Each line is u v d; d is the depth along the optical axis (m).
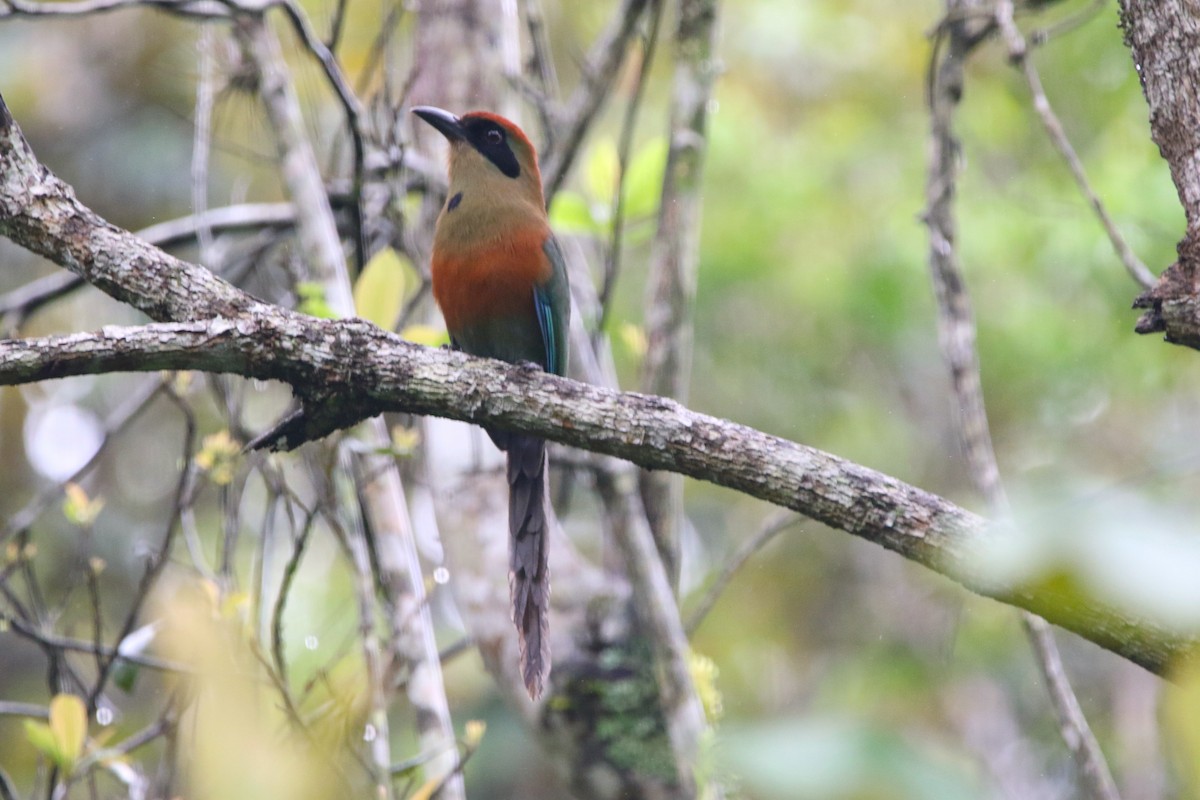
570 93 16.56
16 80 18.22
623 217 11.34
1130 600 2.44
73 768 8.47
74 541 16.30
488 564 11.15
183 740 9.07
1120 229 14.93
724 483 6.40
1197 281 5.47
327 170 12.53
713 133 16.92
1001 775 13.87
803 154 17.31
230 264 13.03
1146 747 14.48
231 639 8.61
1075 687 15.78
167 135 18.12
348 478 9.52
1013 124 16.41
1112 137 15.69
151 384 12.16
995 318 16.42
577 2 16.94
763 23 17.50
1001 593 5.69
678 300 10.36
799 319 17.92
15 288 18.50
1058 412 16.72
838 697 15.58
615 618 10.84
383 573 9.64
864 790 5.64
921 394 17.98
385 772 8.35
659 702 10.66
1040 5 10.86
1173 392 16.55
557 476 14.98
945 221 10.51
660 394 10.20
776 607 17.41
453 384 6.78
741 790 7.63
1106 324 16.19
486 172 9.36
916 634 16.69
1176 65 5.68
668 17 17.55
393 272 9.41
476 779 14.68
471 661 15.32
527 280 9.27
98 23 18.27
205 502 15.88
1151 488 10.94
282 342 6.74
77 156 18.16
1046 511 2.75
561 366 9.75
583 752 10.61
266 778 7.87
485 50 12.29
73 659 13.62
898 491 6.02
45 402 18.33
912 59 17.55
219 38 11.51
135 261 6.81
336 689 9.11
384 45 11.52
